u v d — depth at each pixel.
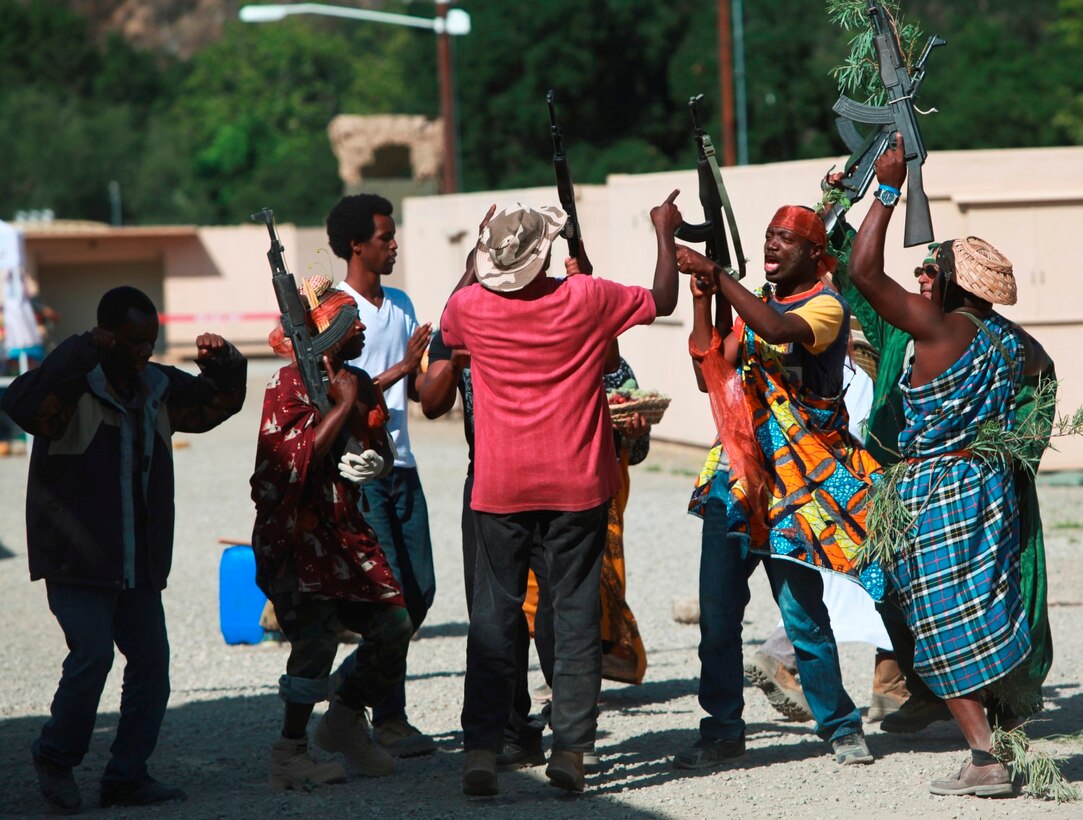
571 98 100.31
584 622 10.75
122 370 10.96
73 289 87.75
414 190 80.06
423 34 105.56
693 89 95.19
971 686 10.48
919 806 10.27
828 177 11.11
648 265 37.72
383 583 11.16
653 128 100.31
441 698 14.63
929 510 10.56
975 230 29.61
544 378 10.56
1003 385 10.62
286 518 11.00
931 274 11.12
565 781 10.62
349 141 81.12
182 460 39.31
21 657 17.88
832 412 11.13
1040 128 91.94
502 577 10.86
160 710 11.20
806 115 93.56
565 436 10.60
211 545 25.86
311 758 11.61
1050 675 14.59
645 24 99.19
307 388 10.98
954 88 97.12
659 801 10.54
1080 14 105.56
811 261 10.98
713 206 11.08
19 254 36.22
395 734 12.34
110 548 10.72
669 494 30.06
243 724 13.94
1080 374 29.78
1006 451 10.59
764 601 19.44
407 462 13.15
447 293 50.19
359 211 13.34
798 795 10.60
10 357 41.31
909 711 12.12
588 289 10.60
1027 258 29.70
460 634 18.30
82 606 10.76
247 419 51.44
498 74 100.69
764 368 11.16
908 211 10.56
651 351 39.25
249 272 86.69
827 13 11.52
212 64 197.75
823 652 11.33
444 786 11.30
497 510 10.73
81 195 172.12
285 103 189.25
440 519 27.66
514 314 10.54
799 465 11.00
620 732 12.98
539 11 98.69
